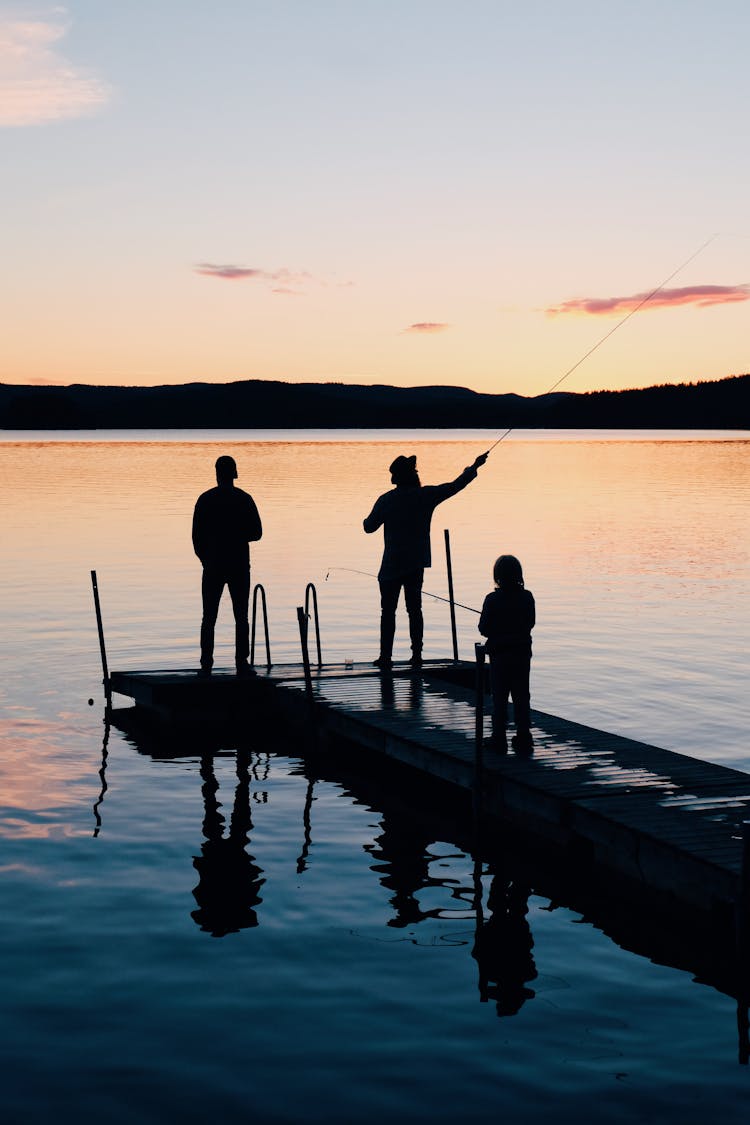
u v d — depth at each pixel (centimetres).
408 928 774
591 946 748
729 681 1563
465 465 8681
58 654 1758
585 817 849
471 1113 543
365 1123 534
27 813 1015
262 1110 545
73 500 4847
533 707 1408
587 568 2764
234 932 761
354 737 1159
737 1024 637
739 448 13388
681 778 930
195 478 6550
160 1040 612
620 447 14212
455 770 989
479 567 2759
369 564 2820
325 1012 646
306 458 9762
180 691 1346
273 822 1009
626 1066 588
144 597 2308
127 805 1047
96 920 776
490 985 684
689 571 2712
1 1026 626
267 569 2736
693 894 762
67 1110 544
